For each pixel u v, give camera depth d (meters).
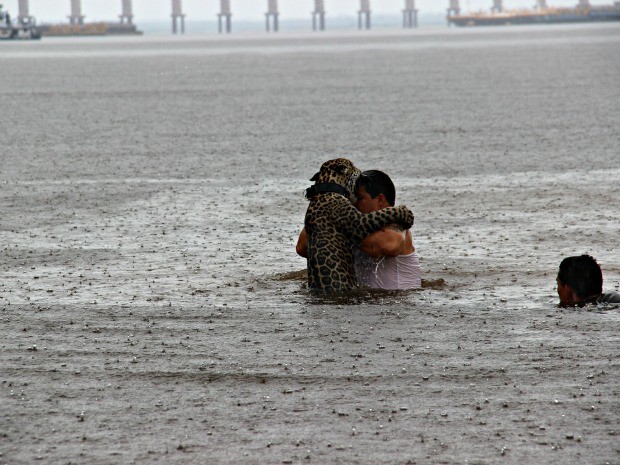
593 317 14.53
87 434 10.12
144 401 11.09
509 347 13.02
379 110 59.88
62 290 16.70
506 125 48.59
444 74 102.44
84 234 22.08
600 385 11.45
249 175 32.25
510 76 96.31
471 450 9.62
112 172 33.28
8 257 19.55
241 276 17.70
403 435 10.02
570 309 15.05
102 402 11.08
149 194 28.06
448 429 10.16
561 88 77.31
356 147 40.47
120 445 9.83
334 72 111.44
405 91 77.75
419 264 17.16
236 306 15.45
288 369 12.19
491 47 197.38
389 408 10.79
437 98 69.81
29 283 17.27
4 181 31.11
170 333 13.90
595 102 62.50
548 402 10.91
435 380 11.71
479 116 54.25
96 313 15.09
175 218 24.08
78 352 13.01
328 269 16.39
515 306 15.30
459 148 39.28
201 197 27.47
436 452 9.57
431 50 188.00
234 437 10.01
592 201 25.72
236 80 100.00
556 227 22.19
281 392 11.35
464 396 11.15
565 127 46.84
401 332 13.81
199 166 34.81
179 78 106.38
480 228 22.31
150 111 62.66
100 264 18.88
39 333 13.96
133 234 22.02
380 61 140.62
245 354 12.83
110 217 24.28
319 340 13.45
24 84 98.88
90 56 194.12
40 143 43.59
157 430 10.22
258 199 27.05
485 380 11.70
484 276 17.58
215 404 10.98
